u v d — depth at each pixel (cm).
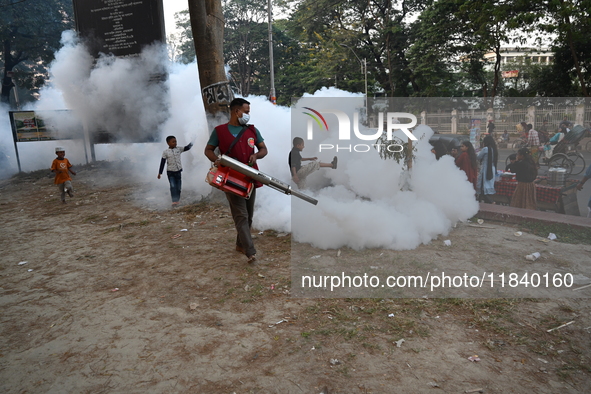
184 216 671
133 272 434
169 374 253
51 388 246
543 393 225
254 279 392
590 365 247
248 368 255
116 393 238
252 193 456
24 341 305
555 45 1983
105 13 1195
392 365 252
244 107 419
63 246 553
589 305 313
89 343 295
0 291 406
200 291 375
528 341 272
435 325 296
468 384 233
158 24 1158
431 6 2373
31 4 2550
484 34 1995
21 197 1005
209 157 423
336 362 257
